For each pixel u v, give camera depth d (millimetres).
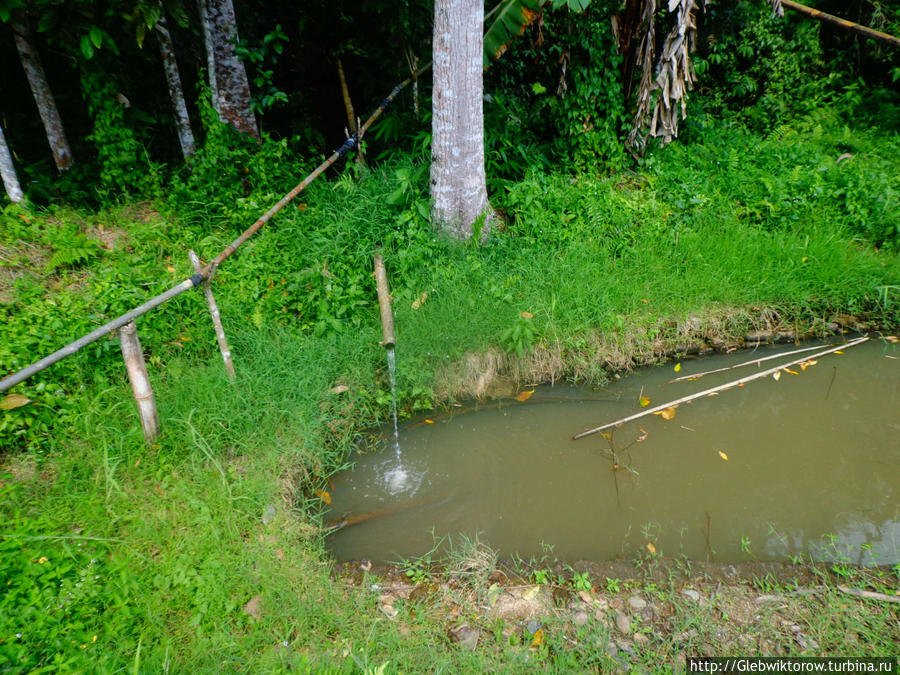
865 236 6207
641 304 5320
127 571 2746
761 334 5297
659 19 7012
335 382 4566
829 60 10547
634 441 4258
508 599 2889
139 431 3670
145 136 6480
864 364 4992
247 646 2539
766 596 2863
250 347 4629
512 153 6629
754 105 9570
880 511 3533
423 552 3344
